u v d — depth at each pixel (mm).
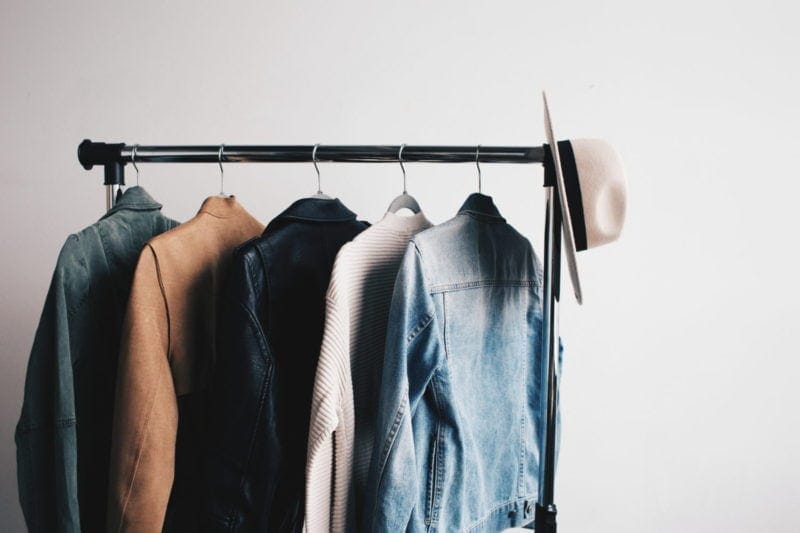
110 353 1056
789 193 1728
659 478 1821
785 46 1700
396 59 1747
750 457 1791
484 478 1132
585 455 1832
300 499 1087
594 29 1720
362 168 1776
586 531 1850
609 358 1805
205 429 1099
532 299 1201
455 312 1022
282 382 996
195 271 1025
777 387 1769
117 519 925
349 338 983
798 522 1788
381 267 1048
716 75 1716
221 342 950
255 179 1789
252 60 1770
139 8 1773
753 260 1751
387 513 894
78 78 1795
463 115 1747
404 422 910
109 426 1066
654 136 1736
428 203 1784
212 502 949
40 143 1812
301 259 1043
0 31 1790
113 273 1053
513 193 1771
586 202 930
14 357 1849
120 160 1142
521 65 1732
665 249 1764
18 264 1839
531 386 1221
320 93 1765
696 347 1781
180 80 1785
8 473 1847
